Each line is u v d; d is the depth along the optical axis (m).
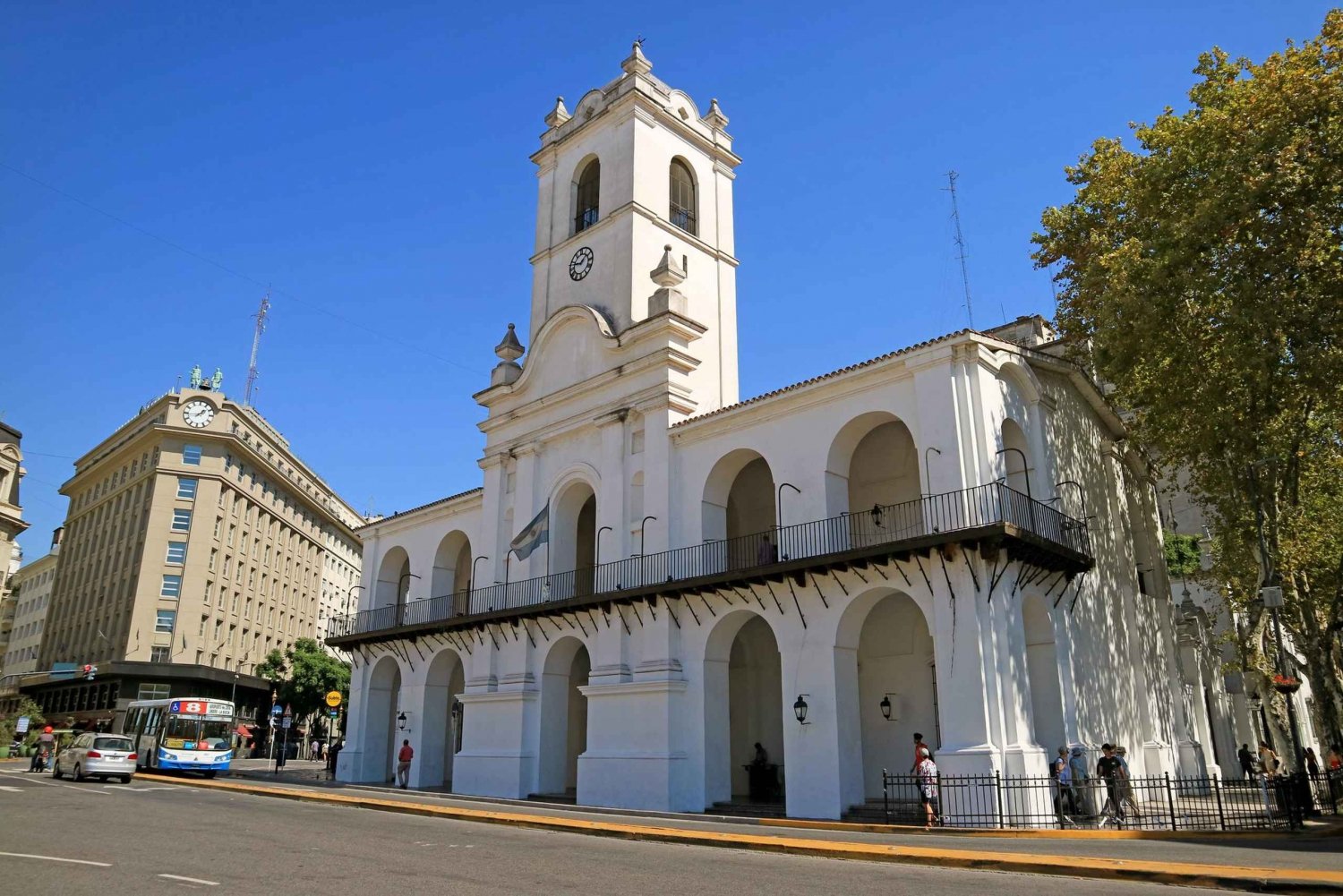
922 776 17.53
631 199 29.73
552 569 28.39
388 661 35.62
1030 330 26.59
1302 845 13.70
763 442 23.64
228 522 61.91
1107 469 26.58
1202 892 9.20
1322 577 25.70
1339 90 17.98
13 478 70.62
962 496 19.23
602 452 27.53
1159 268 19.45
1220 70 21.06
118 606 58.78
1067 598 21.41
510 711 28.03
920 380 20.58
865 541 23.70
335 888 9.25
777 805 21.84
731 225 33.31
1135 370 22.03
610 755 24.27
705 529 24.45
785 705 21.38
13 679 75.44
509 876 10.13
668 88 32.34
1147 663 25.66
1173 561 38.50
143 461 61.88
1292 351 19.48
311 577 76.81
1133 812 17.81
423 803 20.41
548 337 30.50
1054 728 19.78
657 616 24.41
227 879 9.70
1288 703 20.20
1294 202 18.59
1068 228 24.67
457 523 33.94
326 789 28.59
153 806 18.91
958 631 18.66
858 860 11.86
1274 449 21.80
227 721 34.84
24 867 10.12
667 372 26.34
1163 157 20.98
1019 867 10.73
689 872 10.59
